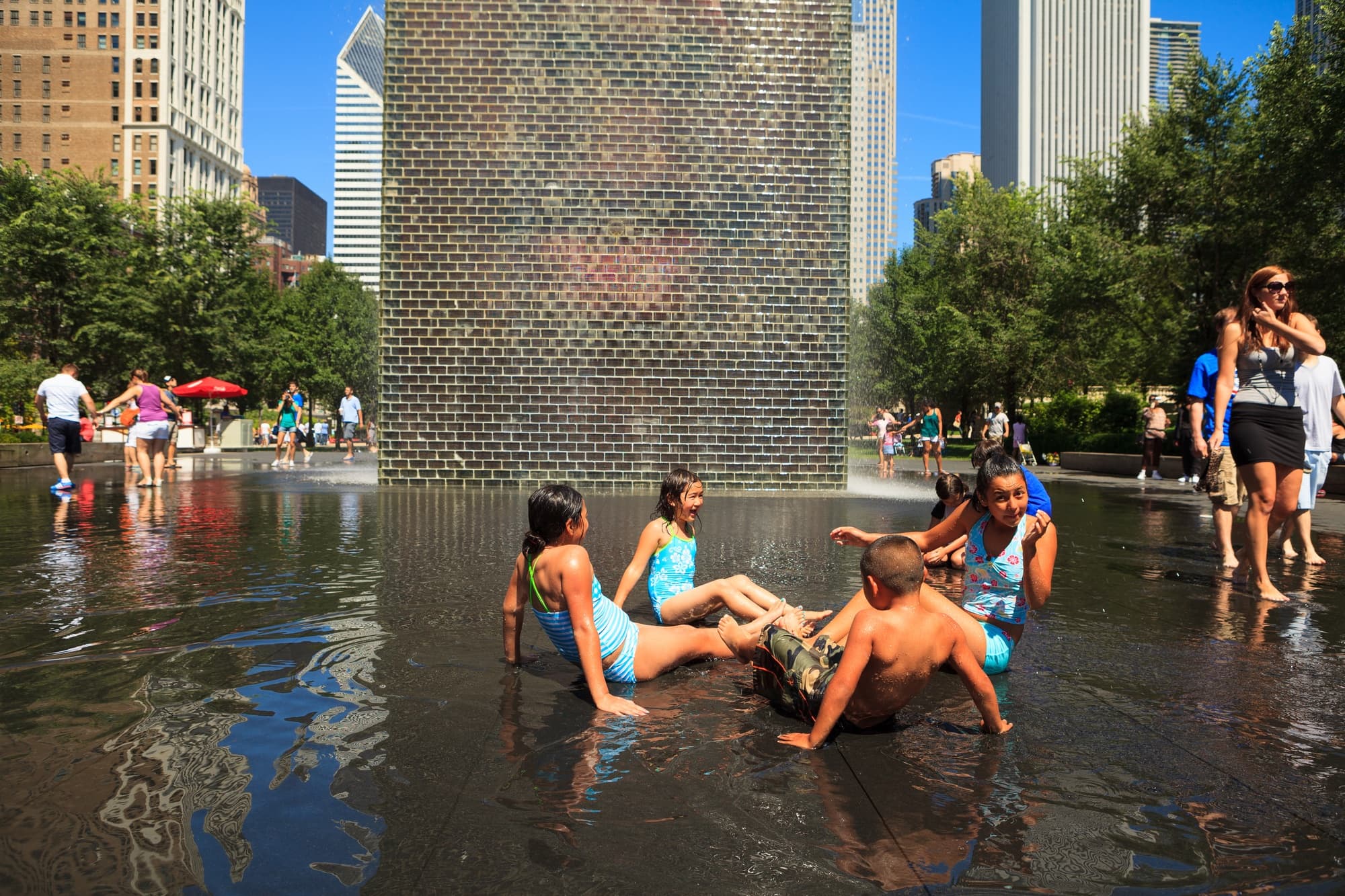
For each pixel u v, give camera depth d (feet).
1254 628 14.82
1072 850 6.82
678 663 12.36
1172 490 51.65
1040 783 8.15
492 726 9.62
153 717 9.80
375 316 179.83
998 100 528.63
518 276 46.65
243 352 133.80
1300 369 21.68
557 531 11.51
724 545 24.77
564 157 46.78
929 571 20.30
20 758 8.53
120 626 14.24
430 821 7.17
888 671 9.36
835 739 9.37
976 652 11.67
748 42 47.52
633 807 7.50
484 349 46.57
